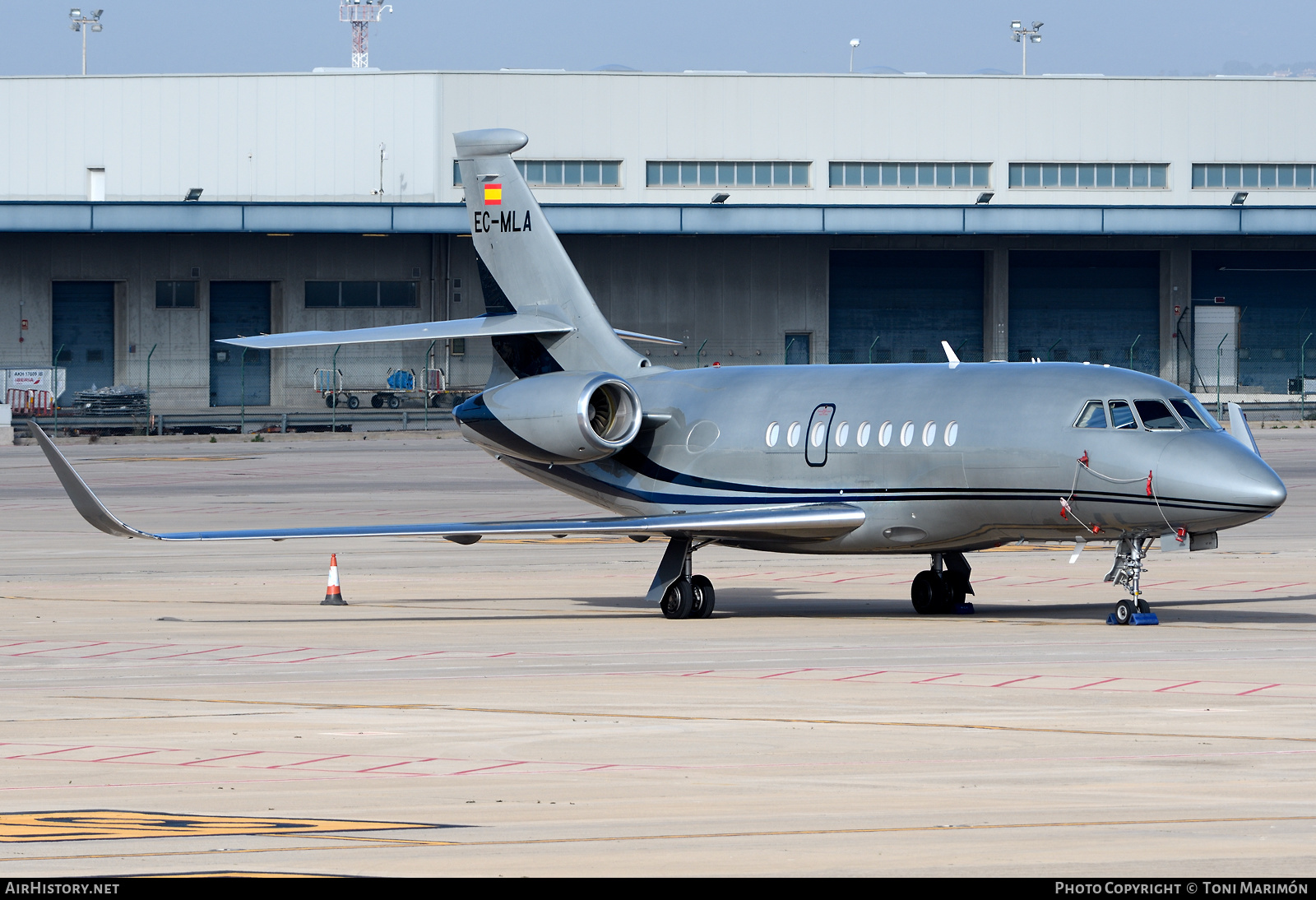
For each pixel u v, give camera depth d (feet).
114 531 273.95
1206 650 239.09
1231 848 125.59
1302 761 159.53
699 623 284.00
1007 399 277.03
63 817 139.44
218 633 271.28
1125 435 263.49
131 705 197.47
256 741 173.88
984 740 171.01
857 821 135.85
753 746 169.07
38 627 279.49
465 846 128.06
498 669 226.99
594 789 149.59
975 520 279.49
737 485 305.32
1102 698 196.44
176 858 124.36
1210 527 259.19
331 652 246.68
